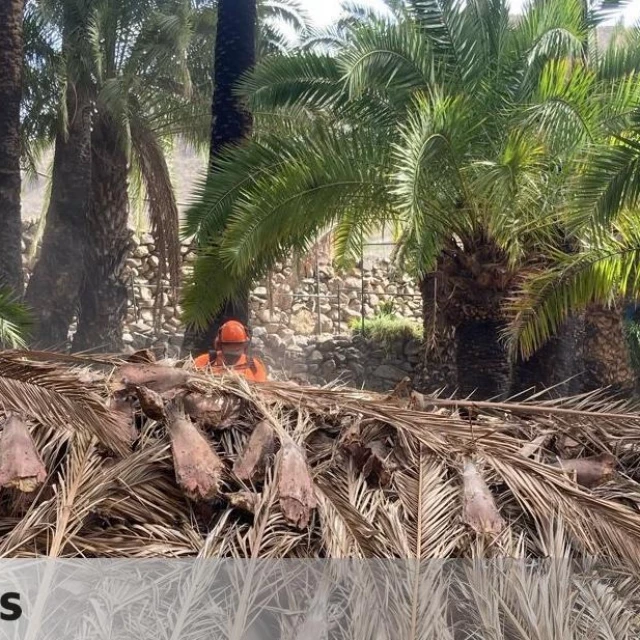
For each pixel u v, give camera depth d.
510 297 8.18
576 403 2.34
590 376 11.22
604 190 6.47
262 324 16.41
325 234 11.27
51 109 13.81
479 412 2.30
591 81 7.68
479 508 1.72
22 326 7.03
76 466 1.66
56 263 13.21
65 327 13.29
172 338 15.21
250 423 1.88
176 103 14.38
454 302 8.76
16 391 1.69
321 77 9.03
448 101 7.54
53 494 1.65
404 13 9.66
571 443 2.16
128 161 13.76
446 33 8.53
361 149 8.01
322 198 7.83
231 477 1.72
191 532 1.61
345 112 9.12
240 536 1.62
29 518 1.55
